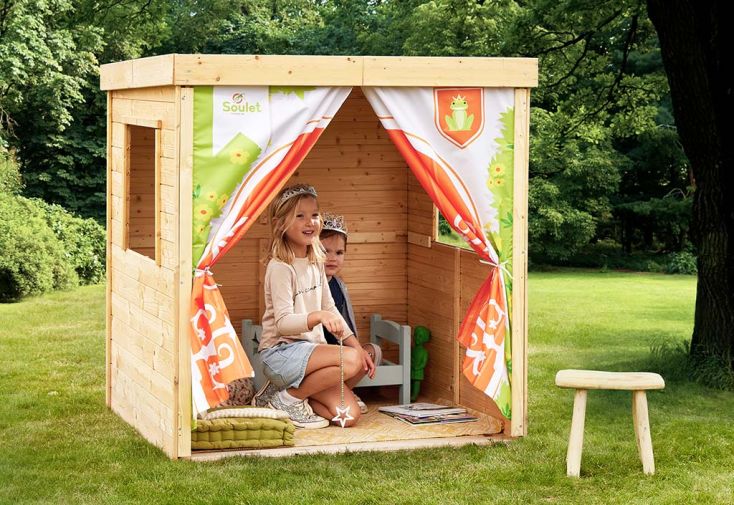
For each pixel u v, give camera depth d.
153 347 6.39
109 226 7.61
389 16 26.09
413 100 6.28
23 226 15.11
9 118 21.41
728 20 8.60
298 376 6.70
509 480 5.74
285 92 6.03
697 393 8.32
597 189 24.31
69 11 20.94
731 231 8.77
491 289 6.48
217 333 5.93
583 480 5.77
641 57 23.03
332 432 6.71
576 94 13.14
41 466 5.97
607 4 11.55
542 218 23.97
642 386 5.86
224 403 7.17
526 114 6.46
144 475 5.74
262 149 5.98
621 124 13.34
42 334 11.19
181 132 5.84
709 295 8.85
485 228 6.44
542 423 7.14
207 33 26.72
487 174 6.42
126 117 6.96
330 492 5.44
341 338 6.68
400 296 8.52
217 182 5.91
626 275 23.05
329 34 26.91
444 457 6.17
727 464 6.22
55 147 22.53
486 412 7.12
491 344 6.47
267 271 6.91
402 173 8.47
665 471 5.99
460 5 15.14
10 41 20.02
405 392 7.59
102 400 7.89
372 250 8.45
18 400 7.84
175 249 5.89
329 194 8.35
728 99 8.64
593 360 9.98
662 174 26.58
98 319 12.41
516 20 12.73
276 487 5.52
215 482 5.58
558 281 20.64
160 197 6.15
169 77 5.83
